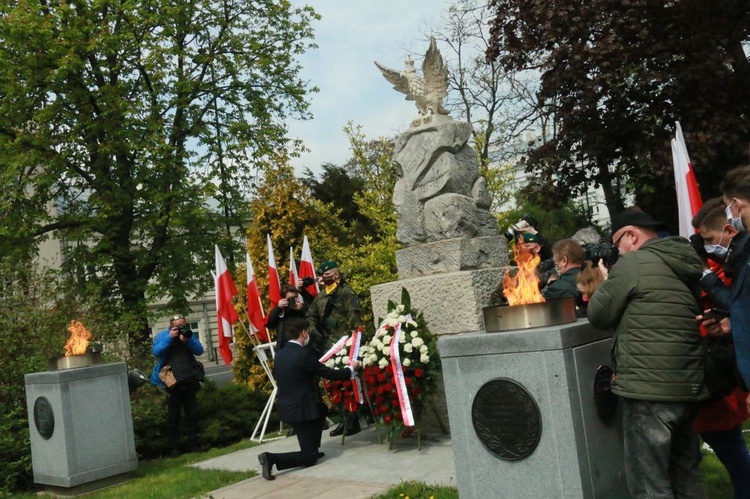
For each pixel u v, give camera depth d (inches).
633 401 130.7
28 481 316.8
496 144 892.0
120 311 695.7
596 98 527.5
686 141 484.4
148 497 251.4
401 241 297.3
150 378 390.3
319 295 314.3
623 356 131.4
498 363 147.7
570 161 589.6
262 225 474.6
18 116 705.0
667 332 127.5
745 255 120.5
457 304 261.7
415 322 259.3
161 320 1302.9
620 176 629.6
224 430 375.2
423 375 251.8
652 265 130.8
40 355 337.1
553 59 533.6
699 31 506.9
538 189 614.9
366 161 669.3
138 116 707.4
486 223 290.8
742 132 507.2
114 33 725.3
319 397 274.5
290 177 485.4
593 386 145.6
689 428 135.6
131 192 733.3
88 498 272.2
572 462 138.1
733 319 120.7
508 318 150.0
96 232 803.4
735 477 150.1
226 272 365.1
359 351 271.9
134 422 362.6
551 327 144.1
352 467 246.4
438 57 301.0
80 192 771.4
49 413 283.7
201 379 361.1
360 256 562.9
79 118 701.9
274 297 358.9
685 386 126.4
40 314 357.7
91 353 300.7
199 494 242.8
